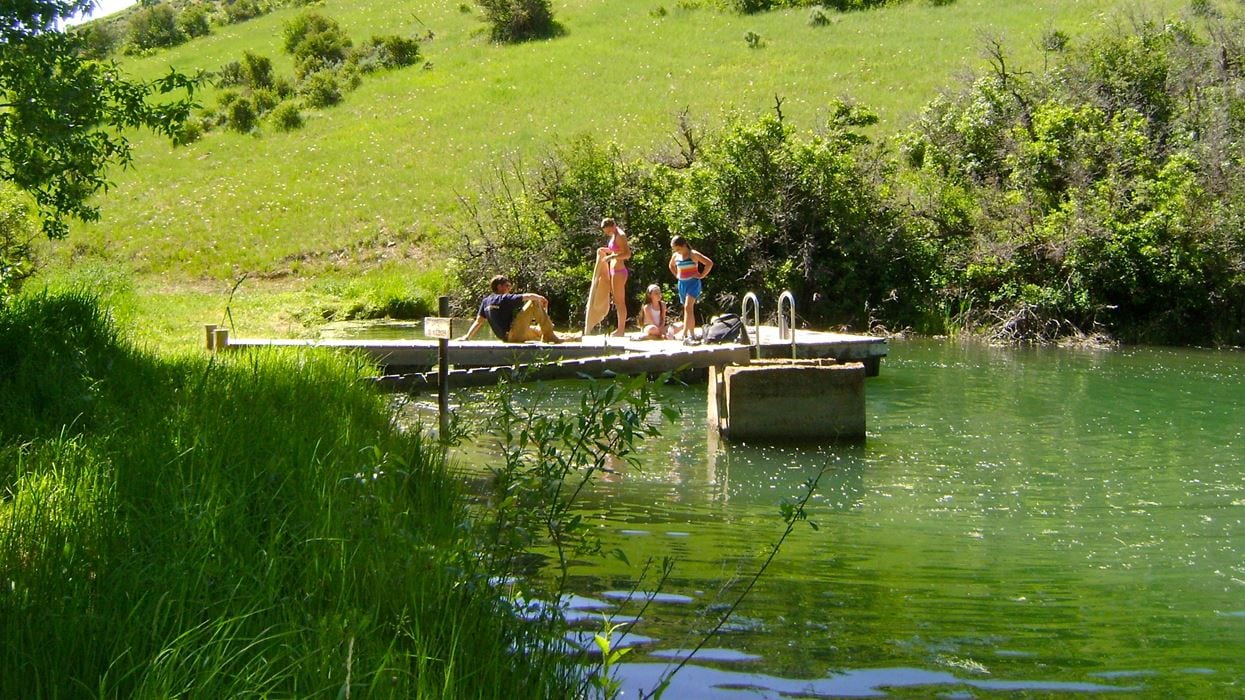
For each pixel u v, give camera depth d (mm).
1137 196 23828
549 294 26594
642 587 6254
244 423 7031
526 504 5336
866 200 25797
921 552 7402
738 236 25484
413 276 29141
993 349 21656
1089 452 11234
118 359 9414
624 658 5105
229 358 10516
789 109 37406
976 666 5184
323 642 3973
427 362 13812
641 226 26359
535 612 5117
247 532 5129
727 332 15719
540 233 27203
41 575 4340
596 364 12203
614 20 52875
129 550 4711
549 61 47875
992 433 12375
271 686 3705
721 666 5055
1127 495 9297
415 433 8414
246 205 36688
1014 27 42812
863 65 41312
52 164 10219
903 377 17219
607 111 40500
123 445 6312
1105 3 43031
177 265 32344
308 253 32594
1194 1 37938
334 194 36844
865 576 6742
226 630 3914
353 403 9070
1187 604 6297
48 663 3703
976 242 24969
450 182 36562
